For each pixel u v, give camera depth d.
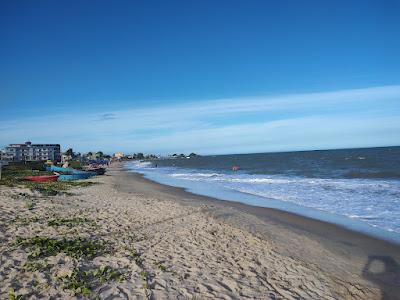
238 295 6.90
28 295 6.25
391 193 21.78
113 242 10.14
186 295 6.71
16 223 11.80
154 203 18.50
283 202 20.47
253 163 75.94
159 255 9.10
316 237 12.43
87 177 41.22
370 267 9.30
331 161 63.31
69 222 12.52
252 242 10.99
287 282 7.86
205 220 14.02
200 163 98.75
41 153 148.00
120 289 6.77
